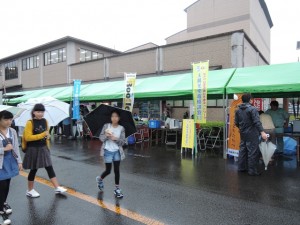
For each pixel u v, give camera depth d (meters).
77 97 12.91
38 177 6.22
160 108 16.59
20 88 28.30
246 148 6.48
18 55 27.84
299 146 7.95
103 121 4.94
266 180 5.84
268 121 7.62
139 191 5.16
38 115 4.64
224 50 13.95
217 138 10.73
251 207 4.32
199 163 7.62
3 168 3.88
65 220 3.91
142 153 9.30
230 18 22.06
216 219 3.90
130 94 10.46
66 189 5.07
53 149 10.24
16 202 4.61
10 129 4.09
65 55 23.06
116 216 4.03
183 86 9.91
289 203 4.48
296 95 9.67
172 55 16.11
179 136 12.45
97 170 6.89
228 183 5.66
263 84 7.66
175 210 4.23
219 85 8.50
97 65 20.41
